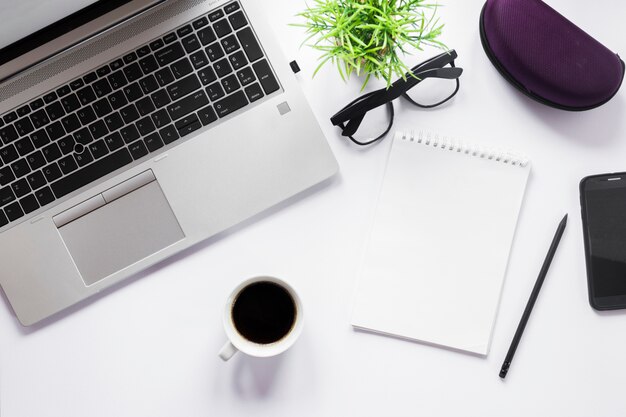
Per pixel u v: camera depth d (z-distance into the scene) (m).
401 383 0.69
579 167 0.69
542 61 0.63
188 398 0.69
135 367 0.69
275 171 0.64
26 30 0.61
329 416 0.69
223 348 0.62
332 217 0.68
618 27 0.69
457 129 0.69
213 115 0.63
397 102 0.68
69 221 0.64
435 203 0.68
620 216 0.67
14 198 0.64
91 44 0.63
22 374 0.69
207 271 0.68
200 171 0.64
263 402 0.69
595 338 0.69
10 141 0.64
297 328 0.63
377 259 0.68
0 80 0.64
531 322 0.69
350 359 0.69
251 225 0.68
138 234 0.64
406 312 0.68
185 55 0.63
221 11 0.63
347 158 0.68
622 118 0.69
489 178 0.68
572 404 0.69
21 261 0.65
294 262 0.68
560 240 0.69
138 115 0.63
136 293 0.68
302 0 0.68
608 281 0.68
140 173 0.64
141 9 0.63
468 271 0.68
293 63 0.65
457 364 0.69
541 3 0.63
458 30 0.68
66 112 0.64
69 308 0.69
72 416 0.69
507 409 0.69
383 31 0.59
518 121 0.69
